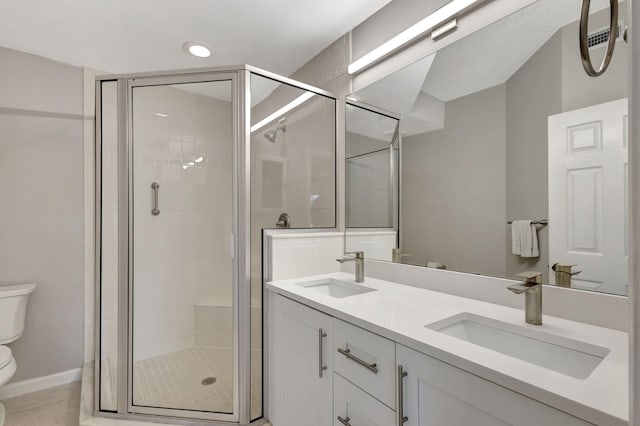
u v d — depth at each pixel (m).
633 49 0.39
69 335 2.27
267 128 1.84
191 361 2.05
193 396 1.80
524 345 0.97
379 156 1.80
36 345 2.15
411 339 0.86
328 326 1.21
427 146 1.54
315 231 2.01
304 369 1.35
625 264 0.94
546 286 1.10
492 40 1.29
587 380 0.64
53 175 2.23
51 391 2.12
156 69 2.44
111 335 1.91
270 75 1.84
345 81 2.06
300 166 1.96
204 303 2.05
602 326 0.97
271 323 1.66
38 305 2.16
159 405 1.76
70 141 2.29
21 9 1.73
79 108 2.33
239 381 1.70
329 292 1.79
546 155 1.12
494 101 1.28
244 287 1.71
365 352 1.03
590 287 1.01
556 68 1.10
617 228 0.96
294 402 1.42
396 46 1.67
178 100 1.97
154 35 2.01
